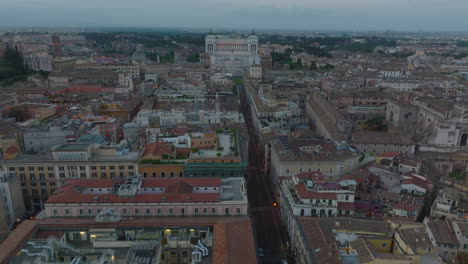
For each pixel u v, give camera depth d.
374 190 162.38
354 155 192.88
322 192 146.50
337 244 119.38
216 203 135.00
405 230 123.00
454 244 118.00
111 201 134.12
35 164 175.88
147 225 123.12
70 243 121.44
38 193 179.88
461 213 142.00
